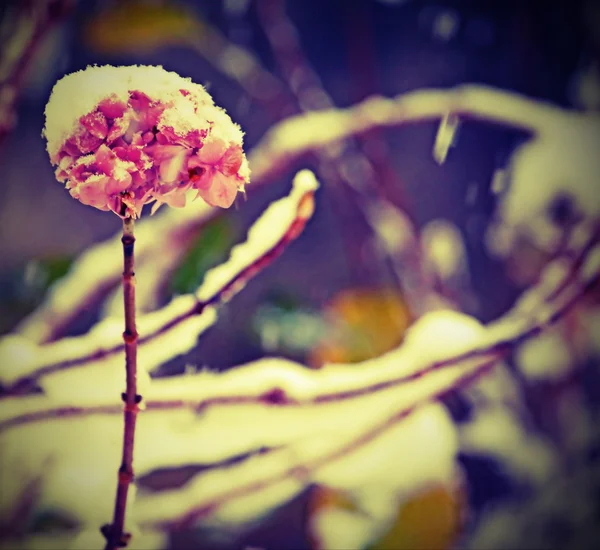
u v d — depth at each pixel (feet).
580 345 4.91
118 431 2.83
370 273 4.99
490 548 4.50
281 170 3.93
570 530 4.69
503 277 5.41
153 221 3.66
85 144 2.17
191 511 2.75
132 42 5.26
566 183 4.42
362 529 3.69
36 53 3.23
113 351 2.56
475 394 4.77
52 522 2.88
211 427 2.73
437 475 3.52
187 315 2.51
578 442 4.90
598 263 2.67
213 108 2.21
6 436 2.80
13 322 4.29
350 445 2.68
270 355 4.89
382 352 4.68
